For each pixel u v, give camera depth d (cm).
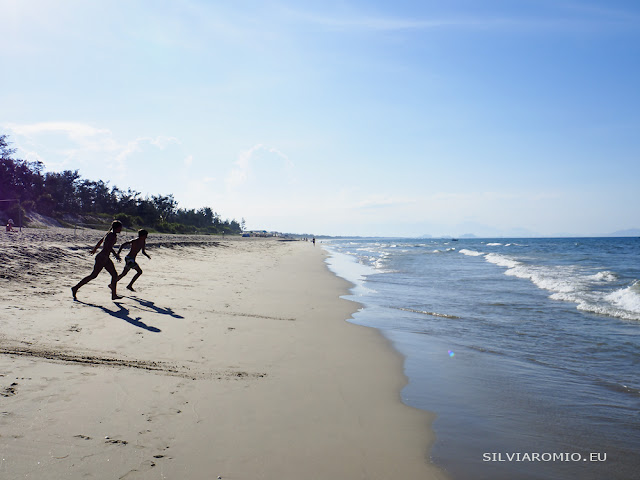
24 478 273
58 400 393
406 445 388
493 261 3447
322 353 682
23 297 793
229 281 1562
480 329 917
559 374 620
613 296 1327
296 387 514
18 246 1309
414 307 1202
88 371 475
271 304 1129
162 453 327
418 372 618
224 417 406
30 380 427
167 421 382
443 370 631
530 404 506
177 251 2766
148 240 2980
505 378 600
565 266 2711
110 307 830
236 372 544
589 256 4006
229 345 669
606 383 584
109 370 488
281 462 335
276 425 402
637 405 508
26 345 532
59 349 537
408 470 344
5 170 6397
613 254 4425
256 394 476
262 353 646
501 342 805
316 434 392
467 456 376
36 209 5944
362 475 329
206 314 888
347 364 632
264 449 353
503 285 1731
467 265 3042
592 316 1059
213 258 2853
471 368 643
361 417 442
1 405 366
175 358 570
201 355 598
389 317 1047
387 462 354
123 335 646
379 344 773
